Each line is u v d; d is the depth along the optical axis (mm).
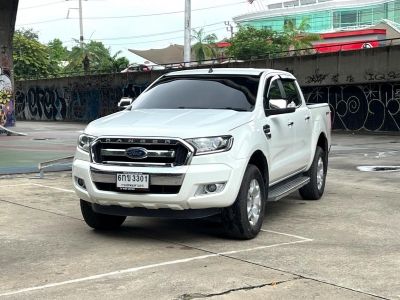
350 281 4922
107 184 6055
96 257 5688
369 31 59781
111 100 40188
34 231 6824
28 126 35250
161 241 6340
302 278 4996
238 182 6012
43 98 46938
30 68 61531
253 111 6766
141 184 5840
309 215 7836
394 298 4508
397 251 5922
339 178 11664
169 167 5797
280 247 6059
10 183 10734
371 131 26984
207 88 7301
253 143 6320
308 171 8797
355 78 27047
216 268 5281
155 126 6039
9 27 28844
